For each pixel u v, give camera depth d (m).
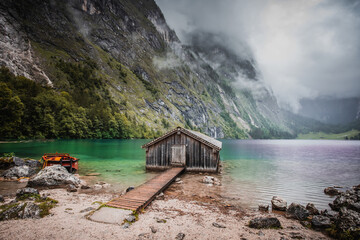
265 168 30.39
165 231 8.35
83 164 29.34
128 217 9.31
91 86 163.38
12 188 15.23
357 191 13.31
